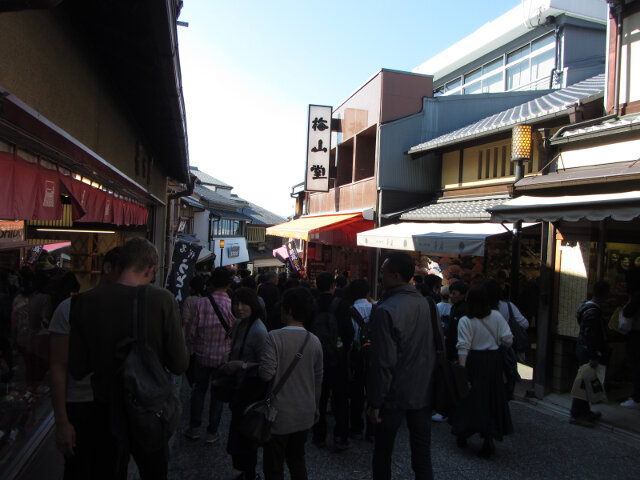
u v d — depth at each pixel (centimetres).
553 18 1425
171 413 226
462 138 1073
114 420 214
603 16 1429
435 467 412
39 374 408
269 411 304
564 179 652
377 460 321
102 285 235
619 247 659
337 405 446
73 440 233
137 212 751
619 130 615
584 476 402
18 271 412
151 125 599
